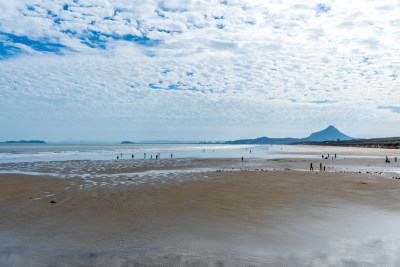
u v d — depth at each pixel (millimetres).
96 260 6461
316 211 11102
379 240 7887
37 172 24812
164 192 14938
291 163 39531
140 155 63562
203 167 31984
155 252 6941
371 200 13156
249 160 45969
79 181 19031
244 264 6289
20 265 6188
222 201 12812
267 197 13766
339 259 6566
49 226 9031
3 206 11609
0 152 68188
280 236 8180
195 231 8602
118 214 10523
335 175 23094
